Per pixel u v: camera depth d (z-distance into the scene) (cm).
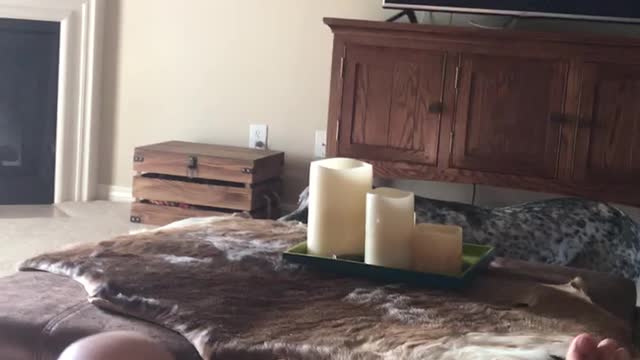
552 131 288
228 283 137
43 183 383
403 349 110
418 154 301
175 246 158
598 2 298
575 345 105
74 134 380
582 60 283
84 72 376
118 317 126
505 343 113
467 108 294
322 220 151
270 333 117
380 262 146
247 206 329
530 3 304
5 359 121
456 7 309
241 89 367
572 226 247
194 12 368
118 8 376
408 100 299
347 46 303
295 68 360
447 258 145
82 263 143
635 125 281
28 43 373
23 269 148
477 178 296
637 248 249
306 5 355
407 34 295
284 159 364
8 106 377
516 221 246
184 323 120
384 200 145
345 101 305
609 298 155
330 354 110
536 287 144
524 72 289
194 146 356
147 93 378
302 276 144
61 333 120
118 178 388
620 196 284
